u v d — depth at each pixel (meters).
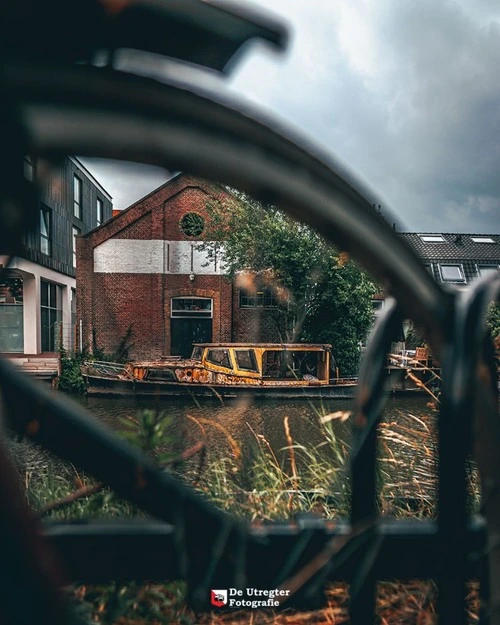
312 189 0.49
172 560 1.05
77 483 2.08
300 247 17.09
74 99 0.41
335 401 14.80
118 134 0.42
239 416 11.66
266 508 1.90
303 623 1.09
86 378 15.40
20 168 0.40
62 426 0.73
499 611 0.75
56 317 23.88
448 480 0.66
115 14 0.39
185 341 20.53
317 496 1.93
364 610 0.88
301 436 5.25
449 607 0.67
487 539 0.74
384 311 0.86
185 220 20.58
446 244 25.22
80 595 1.14
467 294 0.65
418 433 2.15
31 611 0.38
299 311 17.75
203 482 2.04
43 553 0.40
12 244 0.39
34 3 0.38
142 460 0.78
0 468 0.39
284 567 1.02
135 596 1.12
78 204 25.84
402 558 1.08
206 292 20.48
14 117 0.39
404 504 1.92
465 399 0.63
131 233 20.56
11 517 0.38
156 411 1.12
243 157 0.46
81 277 20.34
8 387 0.71
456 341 0.64
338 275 17.08
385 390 0.88
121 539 1.04
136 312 20.44
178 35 0.42
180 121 0.44
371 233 0.54
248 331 20.44
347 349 17.77
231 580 0.88
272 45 0.43
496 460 0.70
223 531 0.83
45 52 0.40
